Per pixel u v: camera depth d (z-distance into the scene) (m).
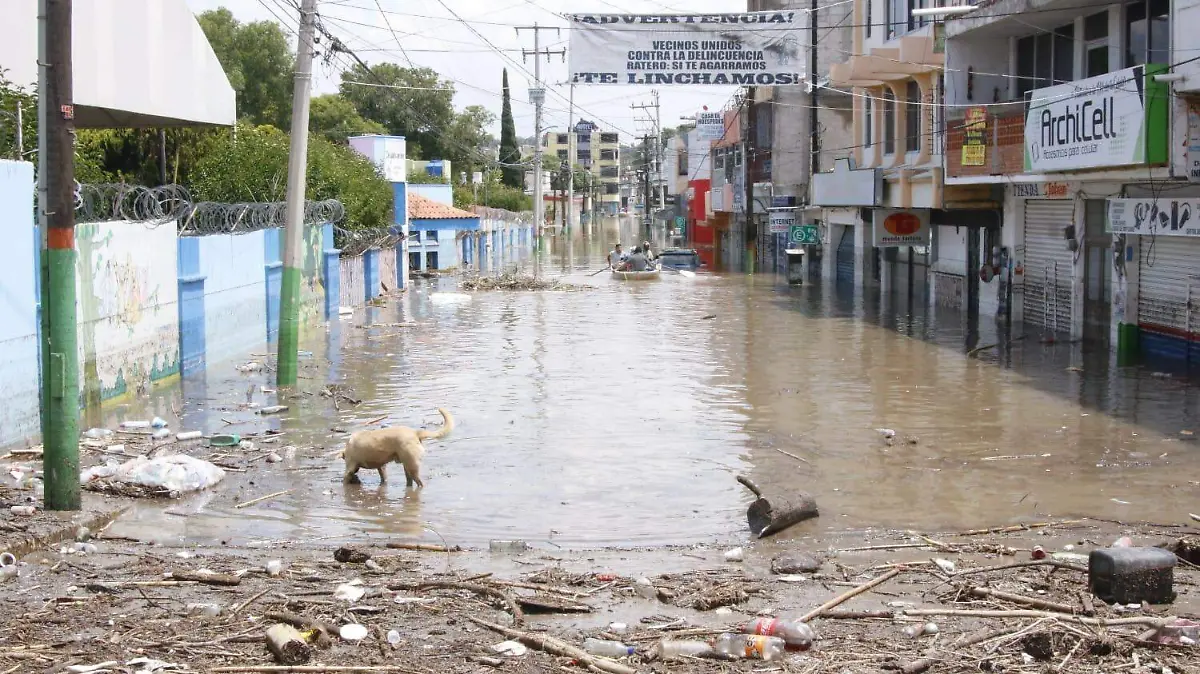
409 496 11.43
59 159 9.89
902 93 31.58
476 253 62.03
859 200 32.25
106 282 16.17
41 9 9.91
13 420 13.12
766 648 6.54
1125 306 21.14
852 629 7.13
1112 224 20.66
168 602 7.55
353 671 6.28
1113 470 12.22
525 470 12.55
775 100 47.09
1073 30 22.72
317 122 62.78
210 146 29.70
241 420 15.39
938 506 10.91
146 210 17.67
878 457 13.04
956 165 25.11
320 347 23.67
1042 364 20.05
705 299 35.31
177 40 21.00
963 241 30.16
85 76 18.08
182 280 19.33
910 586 8.16
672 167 96.69
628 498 11.37
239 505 10.98
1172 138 16.81
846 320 28.42
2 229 12.83
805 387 18.03
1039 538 9.68
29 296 13.51
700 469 12.58
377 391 17.86
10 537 9.02
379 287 37.53
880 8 32.22
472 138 82.00
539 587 8.02
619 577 8.41
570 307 32.91
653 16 24.16
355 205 33.91
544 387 18.20
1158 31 19.80
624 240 92.81
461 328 27.33
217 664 6.36
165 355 18.62
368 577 8.35
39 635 6.82
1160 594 7.52
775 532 10.06
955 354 21.66
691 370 20.02
